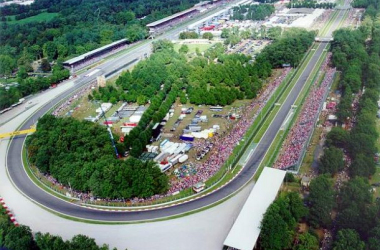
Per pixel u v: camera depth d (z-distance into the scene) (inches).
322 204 7795.3
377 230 6988.2
